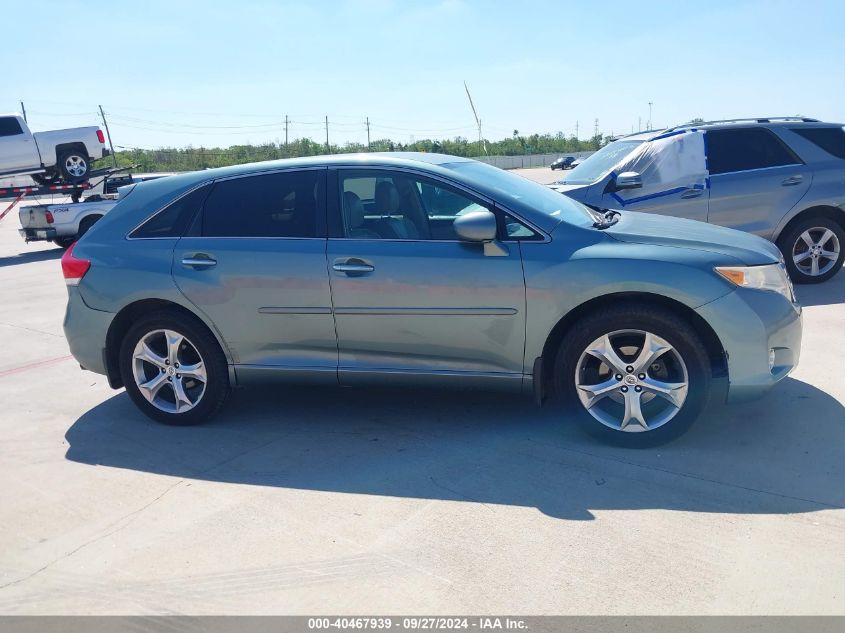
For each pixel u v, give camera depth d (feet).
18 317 28.78
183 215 15.47
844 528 10.52
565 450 13.57
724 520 10.88
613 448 13.53
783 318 12.91
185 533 11.41
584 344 13.16
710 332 13.03
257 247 14.71
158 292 15.20
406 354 14.26
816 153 25.32
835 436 13.51
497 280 13.38
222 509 12.12
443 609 9.18
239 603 9.55
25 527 11.93
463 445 14.05
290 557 10.55
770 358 12.87
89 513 12.28
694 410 12.92
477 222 13.01
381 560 10.34
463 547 10.54
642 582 9.50
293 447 14.49
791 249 25.57
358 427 15.28
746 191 24.91
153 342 15.90
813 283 25.96
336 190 14.62
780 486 11.82
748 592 9.18
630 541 10.45
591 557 10.12
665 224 14.89
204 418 15.75
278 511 11.93
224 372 15.46
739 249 13.23
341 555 10.53
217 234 15.14
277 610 9.36
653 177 25.39
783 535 10.39
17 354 23.00
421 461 13.46
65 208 53.16
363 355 14.51
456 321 13.73
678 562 9.89
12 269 45.03
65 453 14.88
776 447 13.20
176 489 12.96
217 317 14.99
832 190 24.99
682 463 12.77
